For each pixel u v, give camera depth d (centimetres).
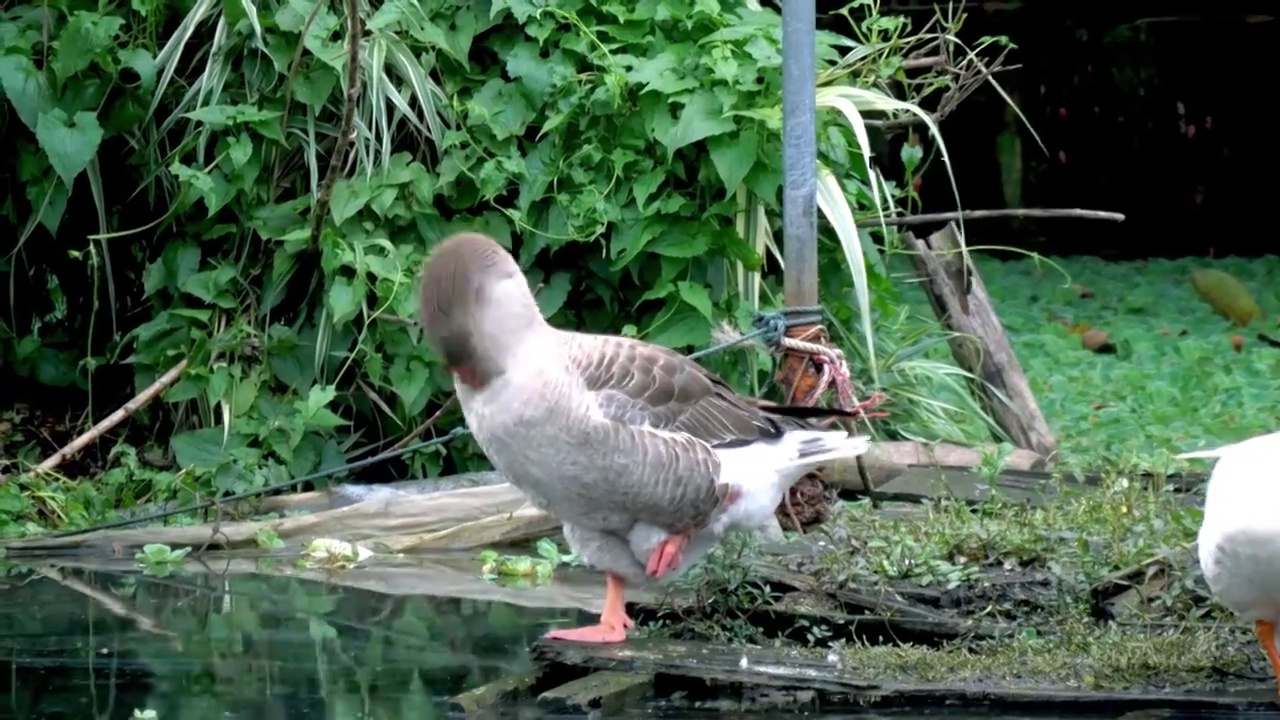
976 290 1266
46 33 1177
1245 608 646
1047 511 873
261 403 1142
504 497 1050
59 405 1267
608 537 741
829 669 701
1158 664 694
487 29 1198
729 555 779
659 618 784
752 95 1115
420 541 1026
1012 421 1227
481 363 688
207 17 1210
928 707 676
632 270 1156
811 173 1001
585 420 694
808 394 1005
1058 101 2550
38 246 1270
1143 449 1189
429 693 714
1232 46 2517
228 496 1089
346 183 1144
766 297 1202
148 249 1245
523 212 1148
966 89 1282
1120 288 1958
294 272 1180
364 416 1184
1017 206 2542
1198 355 1514
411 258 1132
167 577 953
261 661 768
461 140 1152
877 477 1070
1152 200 2564
